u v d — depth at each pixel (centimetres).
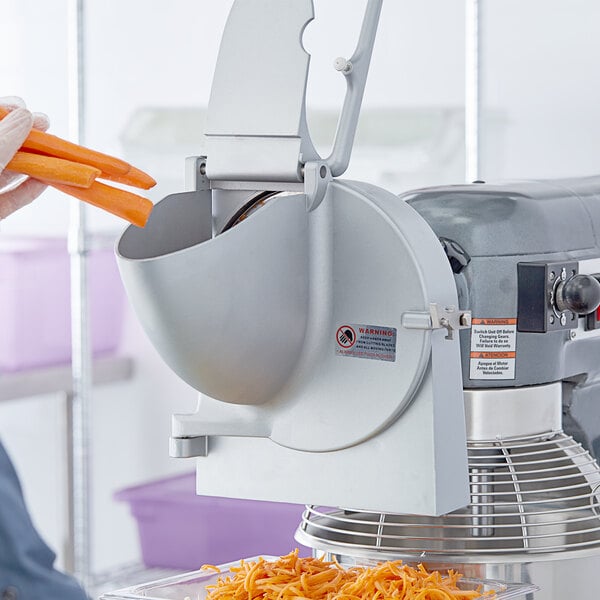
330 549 184
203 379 162
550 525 190
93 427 407
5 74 413
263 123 166
